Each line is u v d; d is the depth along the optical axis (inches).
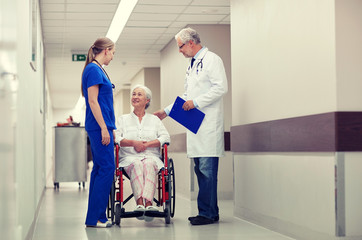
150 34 315.6
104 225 166.2
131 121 182.7
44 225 172.7
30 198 138.4
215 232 155.9
